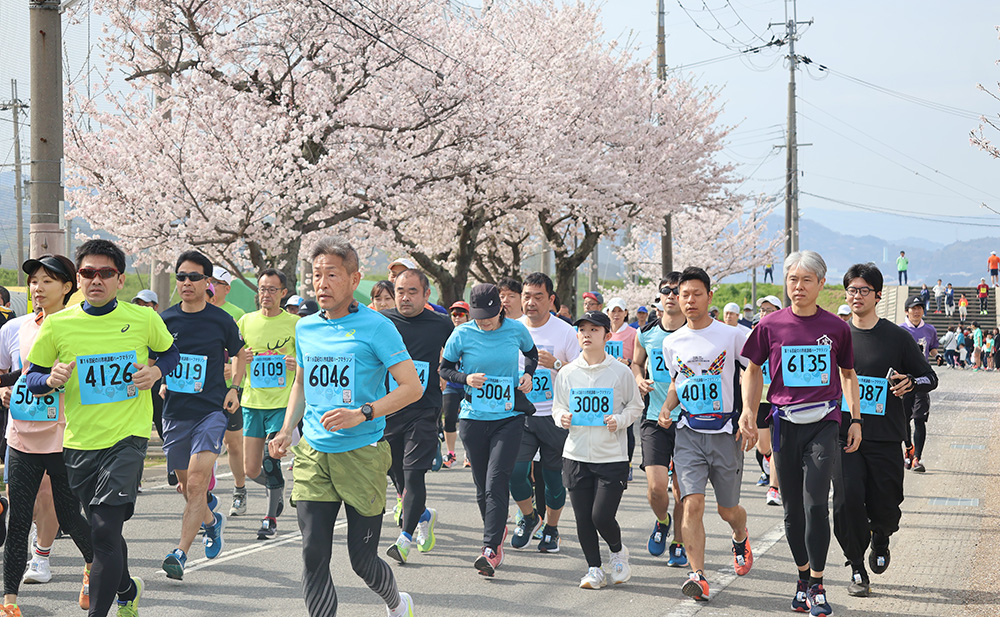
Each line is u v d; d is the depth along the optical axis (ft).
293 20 59.31
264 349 27.14
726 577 22.27
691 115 98.02
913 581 22.06
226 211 56.03
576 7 91.56
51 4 37.32
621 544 21.56
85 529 18.28
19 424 17.83
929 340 45.62
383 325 15.20
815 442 18.88
